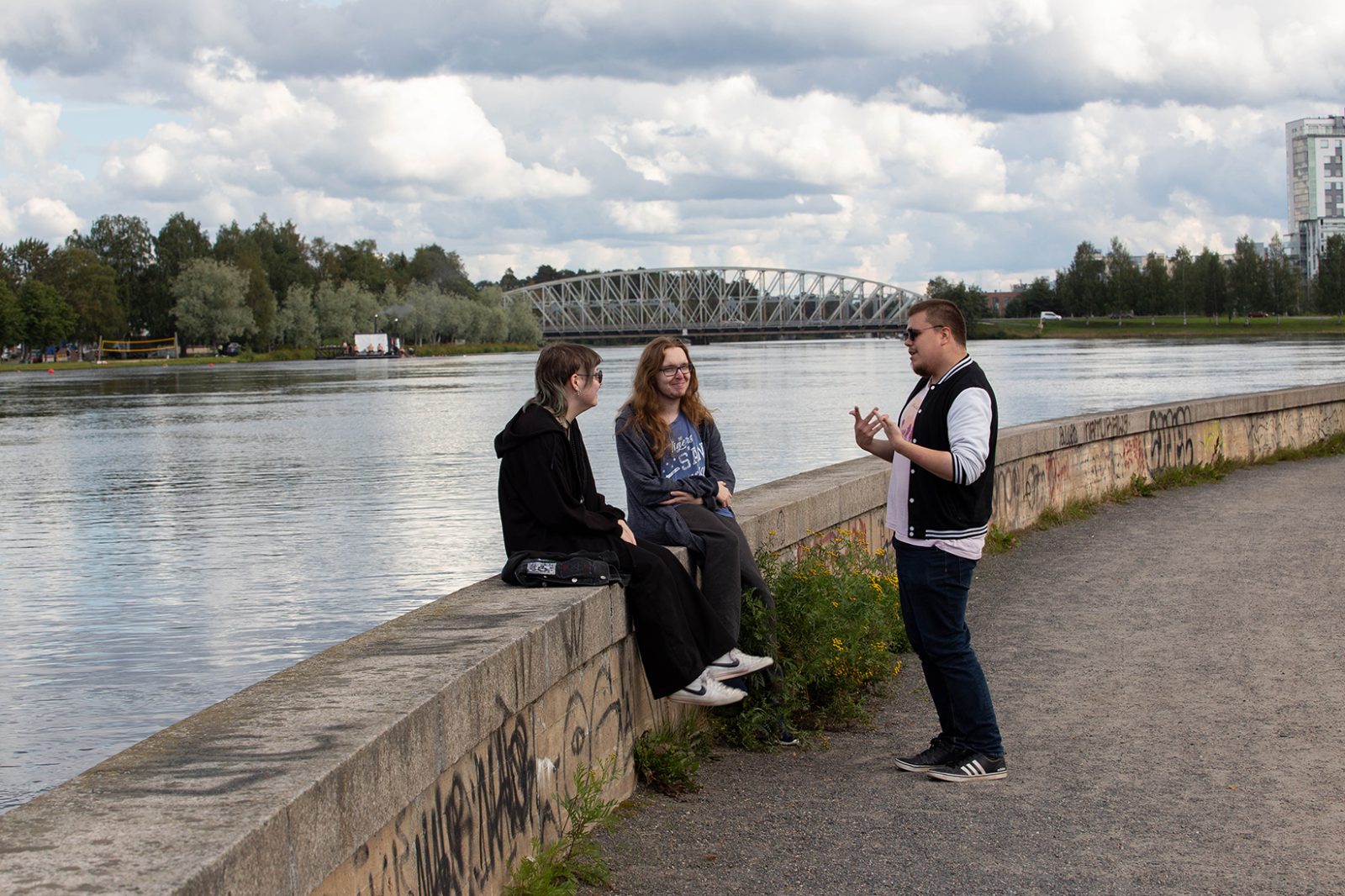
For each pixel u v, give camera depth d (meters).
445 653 3.97
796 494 8.02
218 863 2.42
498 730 4.06
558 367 5.21
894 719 6.60
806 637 6.48
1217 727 6.05
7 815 2.66
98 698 10.48
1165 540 11.40
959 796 5.31
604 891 4.36
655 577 5.28
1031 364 93.31
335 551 17.17
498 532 18.39
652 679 5.30
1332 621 8.10
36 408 58.06
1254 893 4.22
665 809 5.25
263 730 3.22
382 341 165.62
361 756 3.06
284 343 168.00
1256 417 17.64
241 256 154.25
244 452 33.66
